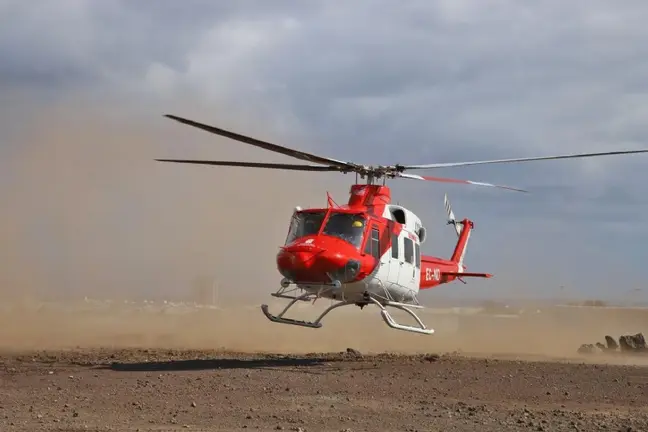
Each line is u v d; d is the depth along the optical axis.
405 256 19.53
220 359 18.70
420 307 20.42
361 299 18.80
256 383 14.15
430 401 12.77
